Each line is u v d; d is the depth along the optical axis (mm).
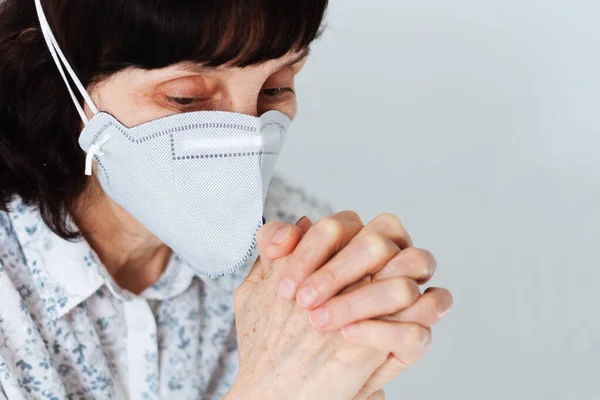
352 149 2443
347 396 1220
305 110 2420
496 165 2463
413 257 1151
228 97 1316
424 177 2465
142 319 1573
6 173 1454
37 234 1485
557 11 2400
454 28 2404
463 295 2490
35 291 1504
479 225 2479
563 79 2424
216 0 1168
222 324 1677
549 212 2471
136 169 1365
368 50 2400
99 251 1565
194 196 1366
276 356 1228
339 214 1280
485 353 2477
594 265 2467
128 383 1602
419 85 2422
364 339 1143
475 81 2428
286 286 1195
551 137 2451
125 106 1326
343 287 1164
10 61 1387
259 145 1342
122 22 1218
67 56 1316
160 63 1235
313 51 2379
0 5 1394
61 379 1535
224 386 1701
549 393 2457
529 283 2480
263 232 1275
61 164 1445
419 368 2469
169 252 1625
